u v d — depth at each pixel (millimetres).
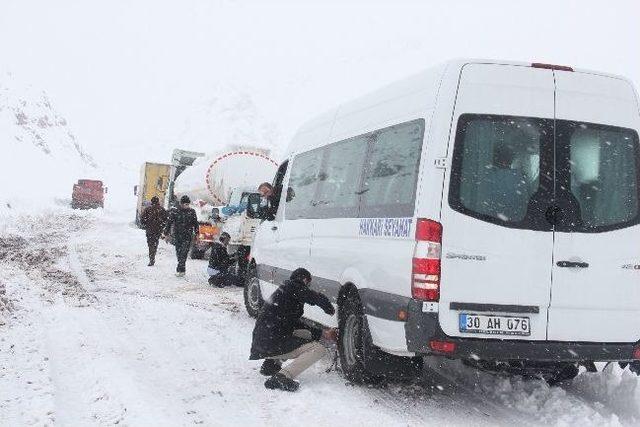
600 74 5531
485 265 5109
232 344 7871
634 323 5379
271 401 5750
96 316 9094
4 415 5148
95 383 5938
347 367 6395
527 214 5191
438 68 5551
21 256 15922
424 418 5422
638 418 5383
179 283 13188
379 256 5676
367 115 6668
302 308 6395
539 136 5293
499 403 5906
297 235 7934
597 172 5371
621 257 5344
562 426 5242
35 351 7000
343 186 6863
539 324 5191
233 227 14117
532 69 5387
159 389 5941
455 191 5125
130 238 23375
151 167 32625
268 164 19234
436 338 5039
